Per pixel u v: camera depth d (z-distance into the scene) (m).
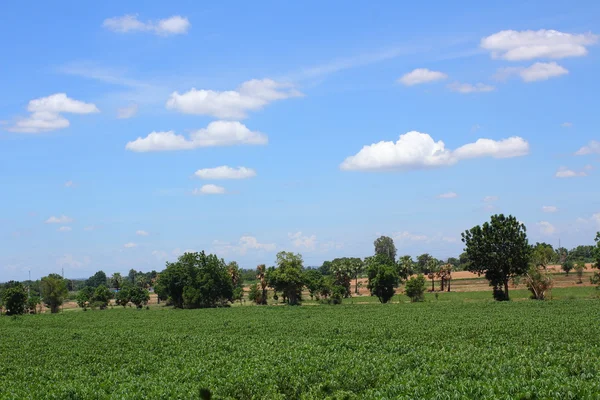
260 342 46.38
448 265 143.00
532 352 33.44
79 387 29.97
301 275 116.56
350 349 40.16
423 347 39.25
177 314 95.75
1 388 31.25
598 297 92.06
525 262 96.00
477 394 22.59
